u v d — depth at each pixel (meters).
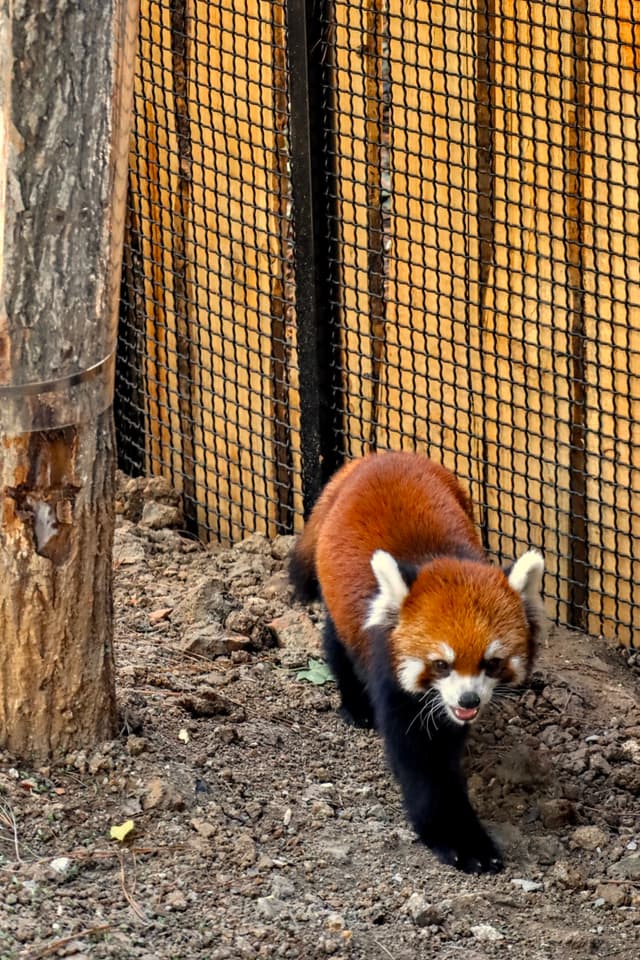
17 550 5.05
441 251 6.95
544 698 6.61
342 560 6.13
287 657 6.83
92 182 4.80
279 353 7.64
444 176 6.85
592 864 5.57
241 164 7.44
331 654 6.36
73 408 4.99
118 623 6.91
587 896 5.36
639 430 6.65
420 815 5.60
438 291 7.00
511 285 6.81
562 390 6.84
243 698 6.43
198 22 7.34
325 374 7.43
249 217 7.54
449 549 5.99
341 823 5.66
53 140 4.67
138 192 7.95
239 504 8.09
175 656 6.68
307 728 6.31
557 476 6.98
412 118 6.86
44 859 4.94
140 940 4.62
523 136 6.55
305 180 7.05
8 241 4.71
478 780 6.06
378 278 7.21
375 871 5.39
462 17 6.53
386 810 5.82
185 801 5.39
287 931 4.84
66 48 4.59
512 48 6.50
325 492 6.75
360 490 6.32
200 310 7.91
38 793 5.21
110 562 5.36
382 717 5.73
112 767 5.38
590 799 5.99
